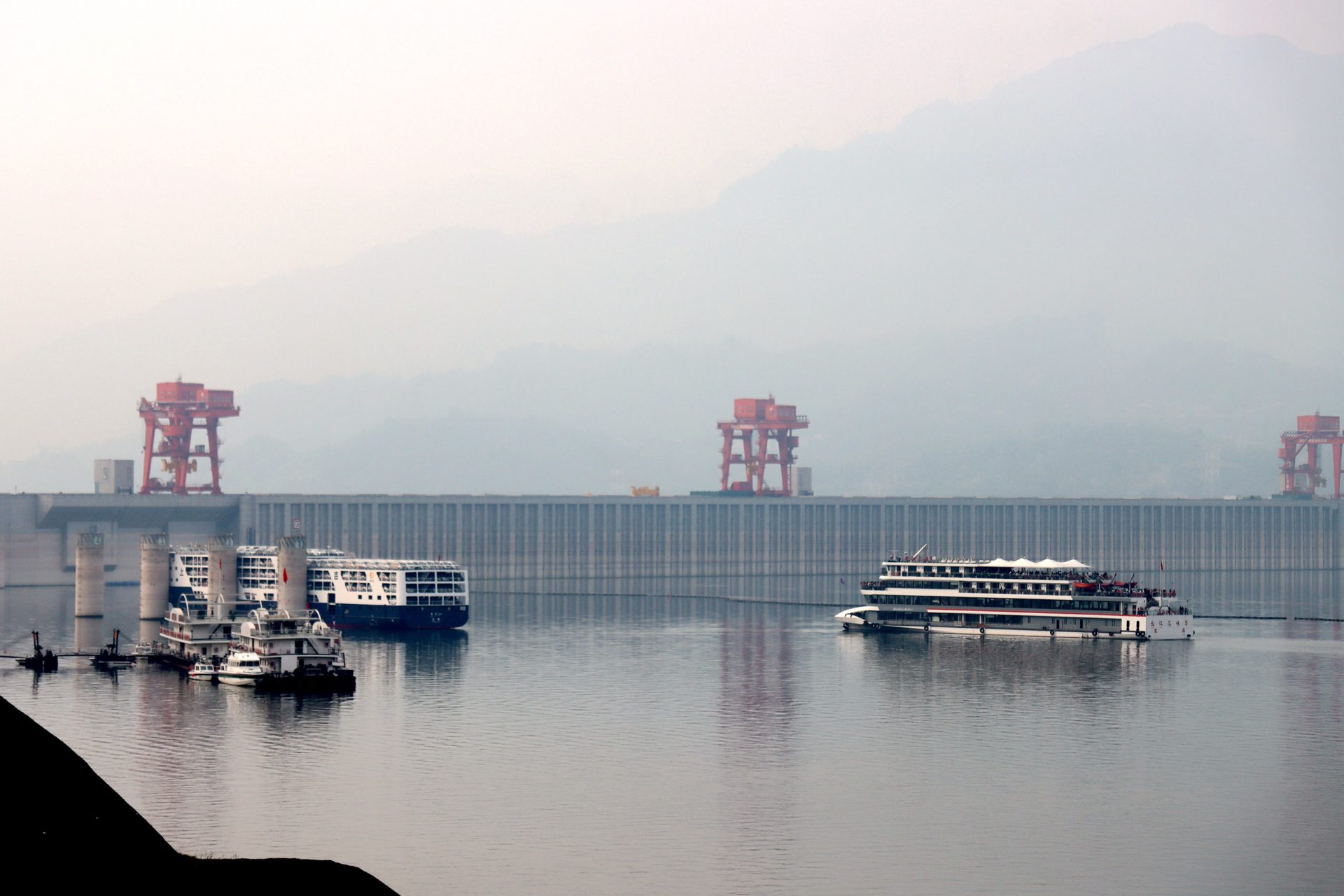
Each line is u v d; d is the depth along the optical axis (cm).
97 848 14775
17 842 14412
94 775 15588
